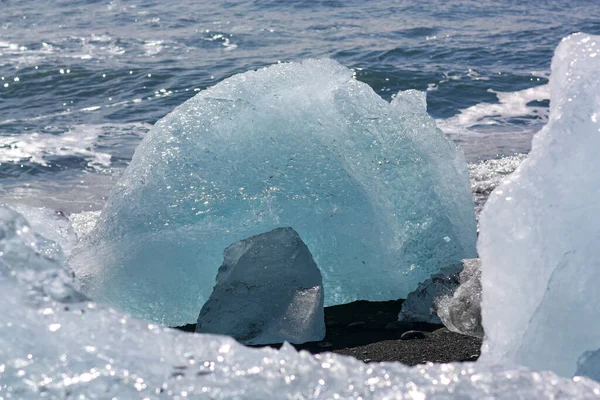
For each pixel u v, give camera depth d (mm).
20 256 3992
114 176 15977
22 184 15258
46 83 26203
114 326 3600
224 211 8398
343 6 44562
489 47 32906
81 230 11047
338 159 8625
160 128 8797
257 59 30250
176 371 3309
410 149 8742
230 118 8750
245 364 3377
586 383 3348
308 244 8492
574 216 5066
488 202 5133
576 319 5055
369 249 8461
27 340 3420
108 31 37188
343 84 8883
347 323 7641
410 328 7309
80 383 3186
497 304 5043
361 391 3199
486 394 3193
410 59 30344
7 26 39094
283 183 8555
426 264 8531
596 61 5488
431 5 45531
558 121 5238
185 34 35969
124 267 7977
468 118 22031
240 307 7215
